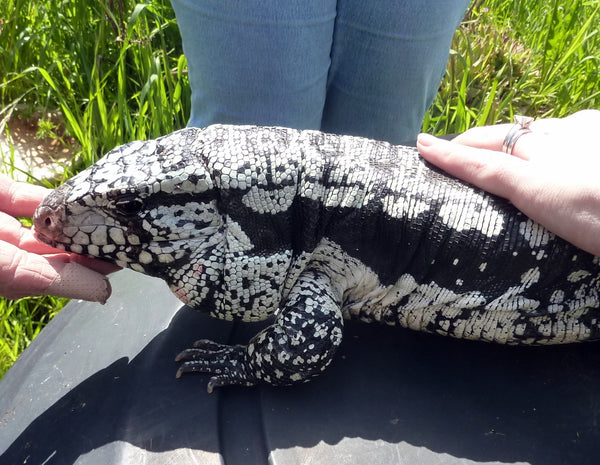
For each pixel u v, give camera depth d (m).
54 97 0.74
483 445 0.36
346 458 0.35
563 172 0.34
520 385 0.39
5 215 0.39
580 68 0.79
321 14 0.48
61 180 0.65
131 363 0.40
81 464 0.35
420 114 0.58
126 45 0.65
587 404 0.38
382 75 0.53
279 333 0.36
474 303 0.37
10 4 0.74
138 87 0.74
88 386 0.39
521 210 0.36
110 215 0.34
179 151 0.35
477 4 0.87
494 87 0.68
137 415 0.37
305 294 0.37
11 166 0.60
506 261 0.36
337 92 0.57
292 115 0.53
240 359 0.38
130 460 0.35
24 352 0.42
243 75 0.50
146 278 0.46
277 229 0.35
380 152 0.38
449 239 0.36
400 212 0.36
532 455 0.36
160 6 0.74
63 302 0.56
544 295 0.37
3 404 0.39
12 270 0.34
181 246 0.35
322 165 0.36
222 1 0.46
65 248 0.35
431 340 0.42
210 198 0.35
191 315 0.43
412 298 0.39
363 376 0.39
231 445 0.36
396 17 0.49
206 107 0.54
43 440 0.36
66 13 0.75
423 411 0.38
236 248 0.35
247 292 0.36
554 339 0.39
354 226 0.36
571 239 0.34
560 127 0.40
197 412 0.37
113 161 0.35
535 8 0.90
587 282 0.37
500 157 0.36
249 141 0.35
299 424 0.36
